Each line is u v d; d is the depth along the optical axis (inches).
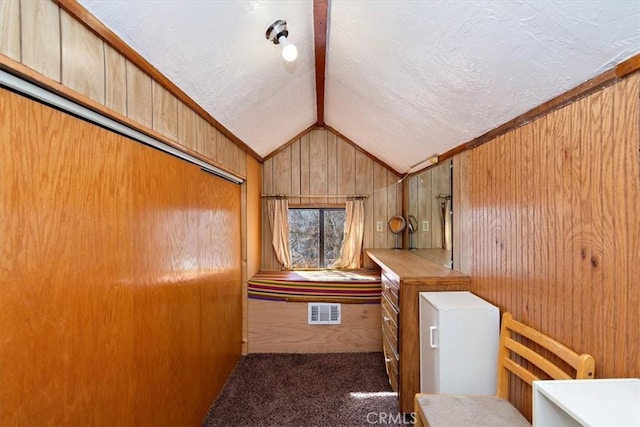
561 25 36.9
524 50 43.6
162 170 58.0
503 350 59.5
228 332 101.5
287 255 140.9
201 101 69.8
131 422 48.4
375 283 121.0
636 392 34.9
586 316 42.8
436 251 103.0
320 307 120.9
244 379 101.4
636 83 35.5
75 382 37.5
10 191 29.6
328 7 58.8
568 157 46.0
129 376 48.0
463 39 48.1
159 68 52.3
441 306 66.0
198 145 73.0
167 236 59.9
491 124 66.0
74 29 36.0
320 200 143.4
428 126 84.5
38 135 32.5
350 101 99.6
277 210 140.9
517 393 58.5
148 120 51.4
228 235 101.3
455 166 88.0
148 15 41.7
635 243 35.9
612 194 38.7
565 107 46.7
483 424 51.8
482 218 72.8
